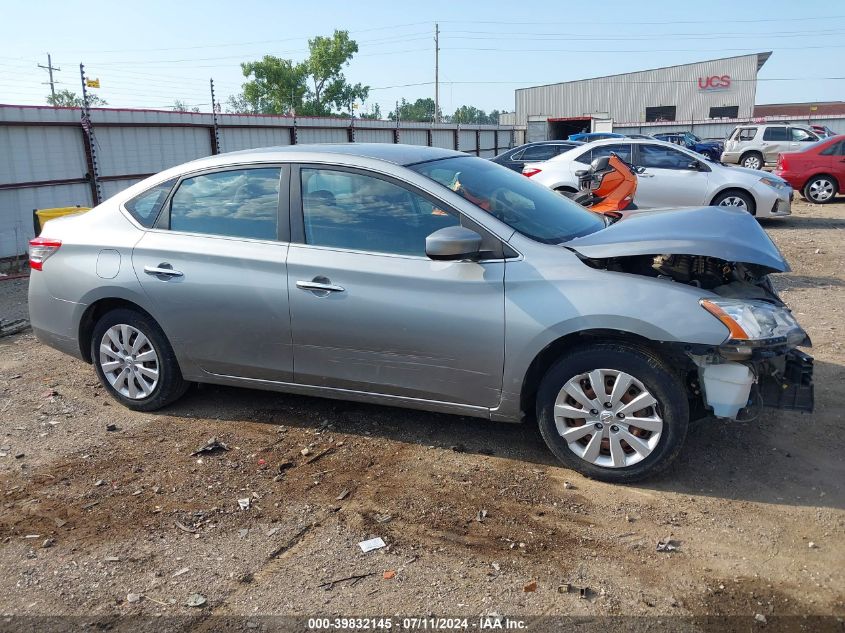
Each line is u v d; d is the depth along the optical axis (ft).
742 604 9.37
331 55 187.11
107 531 11.45
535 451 13.78
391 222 13.33
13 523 11.75
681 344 11.50
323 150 14.47
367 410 15.83
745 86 200.54
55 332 16.46
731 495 12.04
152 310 15.12
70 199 41.32
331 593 9.78
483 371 12.76
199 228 14.92
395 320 13.05
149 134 48.03
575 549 10.64
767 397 12.26
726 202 39.19
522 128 183.42
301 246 13.85
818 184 54.95
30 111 37.83
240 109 188.14
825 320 22.07
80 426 15.47
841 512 11.45
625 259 13.34
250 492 12.52
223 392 17.12
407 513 11.71
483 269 12.51
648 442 12.07
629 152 40.40
